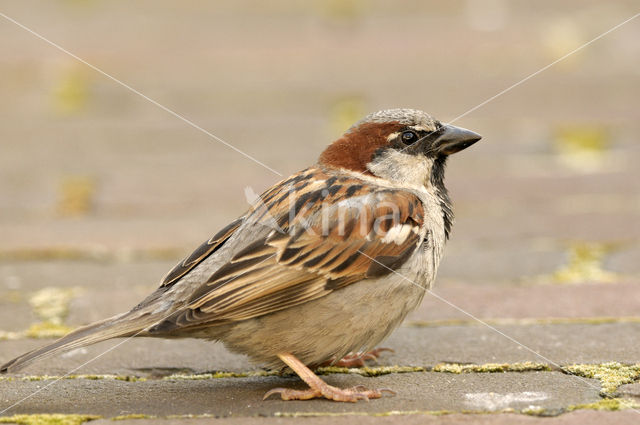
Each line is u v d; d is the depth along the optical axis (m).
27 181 12.30
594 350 7.54
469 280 9.55
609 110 14.22
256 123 13.88
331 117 14.03
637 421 5.90
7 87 15.35
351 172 8.31
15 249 10.28
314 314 7.19
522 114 14.15
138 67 15.84
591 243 10.38
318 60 16.08
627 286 9.12
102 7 19.00
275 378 7.46
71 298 9.02
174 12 18.69
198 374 7.52
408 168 8.33
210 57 16.27
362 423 6.04
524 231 10.83
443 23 17.67
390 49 16.45
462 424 5.94
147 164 12.91
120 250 10.29
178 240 10.58
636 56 16.02
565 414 6.08
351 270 7.20
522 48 16.16
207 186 12.18
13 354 7.64
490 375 7.11
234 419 6.20
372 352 7.81
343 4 18.86
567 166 12.73
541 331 8.08
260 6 18.89
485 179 12.47
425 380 7.07
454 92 14.65
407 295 7.45
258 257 7.13
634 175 12.36
